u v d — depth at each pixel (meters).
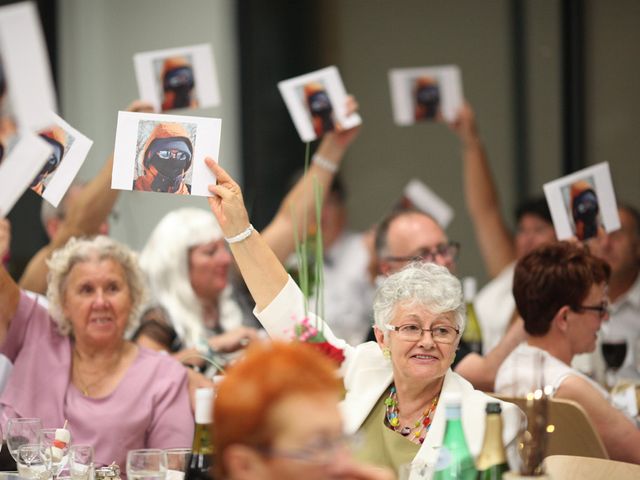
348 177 19.64
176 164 7.96
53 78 18.47
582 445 8.41
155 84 11.13
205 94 11.13
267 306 7.91
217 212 7.90
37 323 9.32
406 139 19.34
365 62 19.53
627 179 17.83
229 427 4.12
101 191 10.77
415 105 14.35
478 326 12.00
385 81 19.45
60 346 9.27
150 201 17.69
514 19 18.64
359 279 17.47
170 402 9.17
